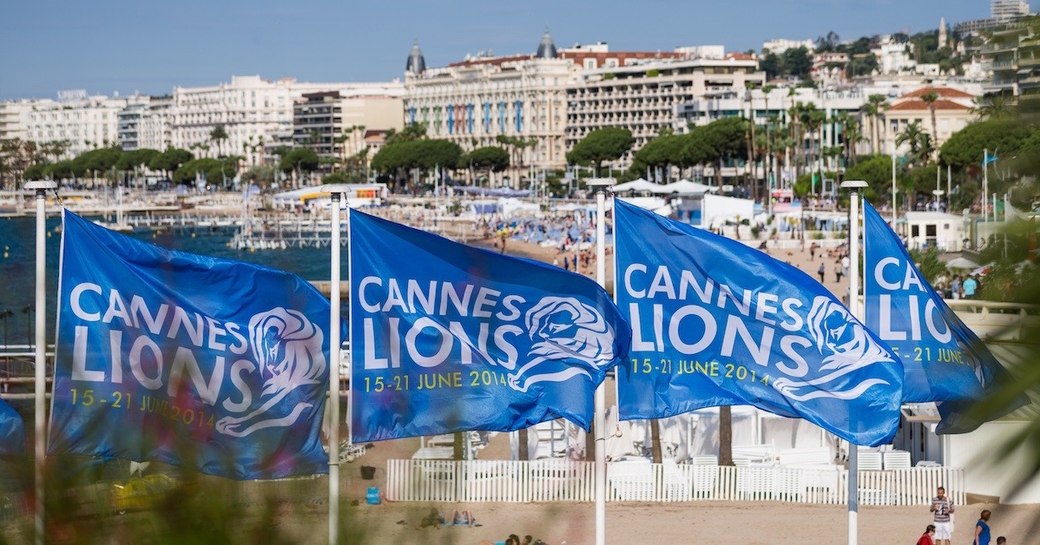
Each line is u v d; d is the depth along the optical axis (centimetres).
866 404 2792
